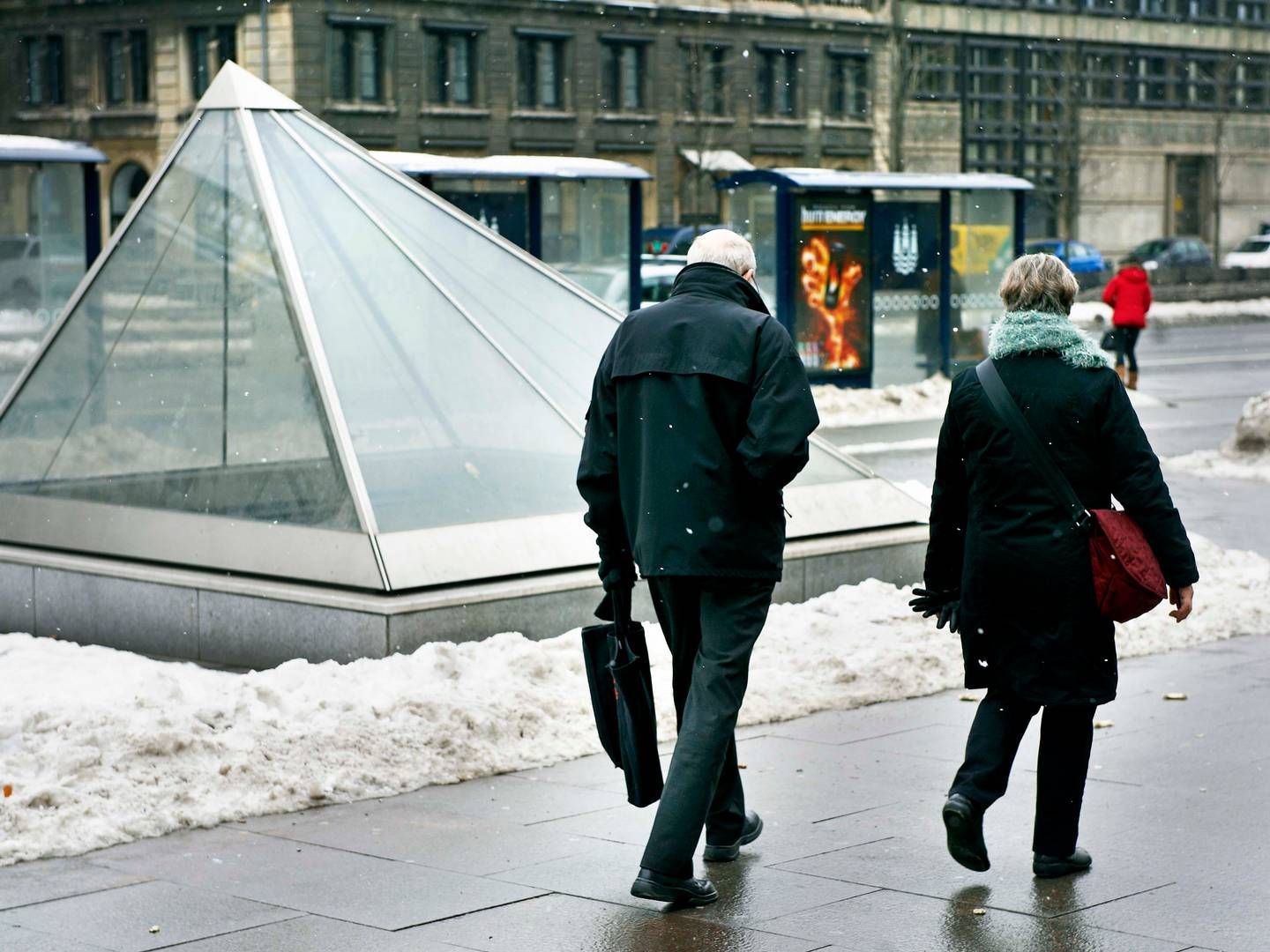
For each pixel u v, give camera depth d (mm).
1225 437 18703
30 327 20406
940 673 7488
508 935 4488
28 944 4406
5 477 9148
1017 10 61156
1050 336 4785
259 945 4406
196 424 8422
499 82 49719
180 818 5445
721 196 44750
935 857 5168
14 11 51156
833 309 22234
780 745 6492
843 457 9531
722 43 54125
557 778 6059
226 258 8680
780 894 4832
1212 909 4676
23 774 5535
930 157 59500
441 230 9320
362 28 47000
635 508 4836
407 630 7129
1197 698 7227
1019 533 4758
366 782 5875
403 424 8055
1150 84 67250
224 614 7707
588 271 21906
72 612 8383
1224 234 70938
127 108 49531
